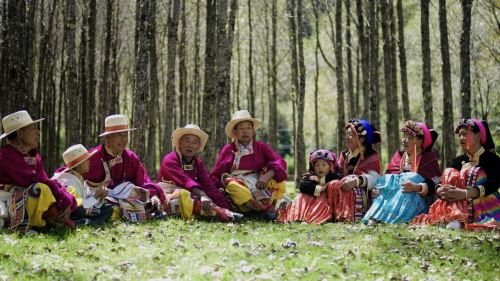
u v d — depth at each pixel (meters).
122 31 19.92
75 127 12.31
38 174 6.04
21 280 4.11
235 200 7.61
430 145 7.26
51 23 15.12
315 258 4.83
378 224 6.59
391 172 7.62
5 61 13.73
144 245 5.42
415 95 31.34
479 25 20.86
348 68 17.44
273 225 6.87
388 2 16.70
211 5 11.87
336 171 7.71
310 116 37.50
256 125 8.25
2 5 13.15
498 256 4.98
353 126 7.52
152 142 17.28
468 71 11.03
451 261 4.83
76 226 6.29
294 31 17.58
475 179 6.43
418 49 25.12
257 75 28.36
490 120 26.70
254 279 4.16
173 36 14.47
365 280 4.24
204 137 7.96
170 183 7.75
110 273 4.38
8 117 5.87
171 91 14.91
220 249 5.22
